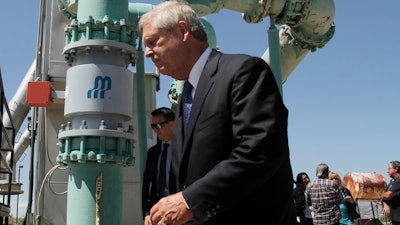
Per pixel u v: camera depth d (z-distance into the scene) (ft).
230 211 6.17
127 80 15.02
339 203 27.48
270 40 22.97
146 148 18.72
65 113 14.66
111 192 14.23
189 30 6.90
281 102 6.15
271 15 25.17
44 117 19.86
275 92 6.09
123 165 14.79
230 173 5.57
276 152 5.67
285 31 29.53
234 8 25.29
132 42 15.31
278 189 6.19
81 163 14.10
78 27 14.88
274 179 6.18
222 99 6.27
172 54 6.89
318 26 27.37
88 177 14.07
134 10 20.15
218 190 5.57
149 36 7.02
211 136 6.25
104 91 14.33
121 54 14.97
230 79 6.26
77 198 14.07
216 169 5.73
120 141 14.37
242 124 5.85
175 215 5.67
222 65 6.57
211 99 6.39
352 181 45.80
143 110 18.84
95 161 14.10
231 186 5.57
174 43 6.87
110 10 15.14
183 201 5.68
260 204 6.15
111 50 14.74
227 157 6.24
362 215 46.85
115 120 14.62
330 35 28.76
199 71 6.93
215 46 27.12
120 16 15.33
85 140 14.06
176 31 6.88
